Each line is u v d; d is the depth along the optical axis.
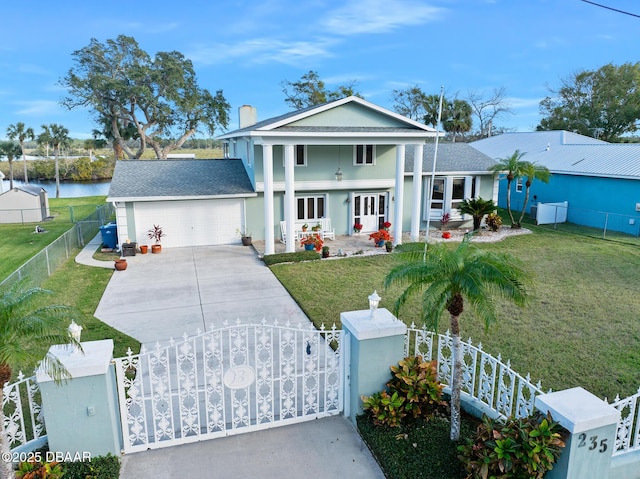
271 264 17.09
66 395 5.26
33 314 4.66
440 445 5.88
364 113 19.22
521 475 4.70
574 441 4.56
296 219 21.88
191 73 41.97
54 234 24.39
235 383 6.53
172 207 19.81
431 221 23.73
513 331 10.34
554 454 4.64
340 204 22.34
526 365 8.69
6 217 28.69
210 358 9.09
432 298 5.38
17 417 5.71
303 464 5.89
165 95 40.91
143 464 5.86
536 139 32.94
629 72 48.56
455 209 23.70
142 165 21.84
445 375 7.36
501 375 6.20
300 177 21.05
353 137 18.36
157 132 43.41
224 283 14.67
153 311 12.05
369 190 22.62
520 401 5.81
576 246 19.25
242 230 20.97
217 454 6.09
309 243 18.78
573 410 4.68
